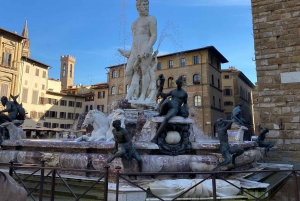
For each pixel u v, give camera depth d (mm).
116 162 7137
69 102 73562
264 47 15547
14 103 13211
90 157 7785
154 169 7395
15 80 57219
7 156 9211
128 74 13609
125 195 5828
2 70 54219
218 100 61062
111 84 66250
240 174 8609
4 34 54719
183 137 8039
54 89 76688
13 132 12320
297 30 14797
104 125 10586
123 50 14219
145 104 12797
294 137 14148
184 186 6090
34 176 8219
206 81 55594
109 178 7184
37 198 6379
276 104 14836
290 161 14031
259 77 15469
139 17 13961
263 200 6285
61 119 71312
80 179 7344
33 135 57062
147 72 13438
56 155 8383
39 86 65500
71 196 6414
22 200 3559
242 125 13820
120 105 12523
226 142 7750
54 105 69750
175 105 8109
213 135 54688
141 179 7176
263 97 15234
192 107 56312
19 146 9398
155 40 13523
